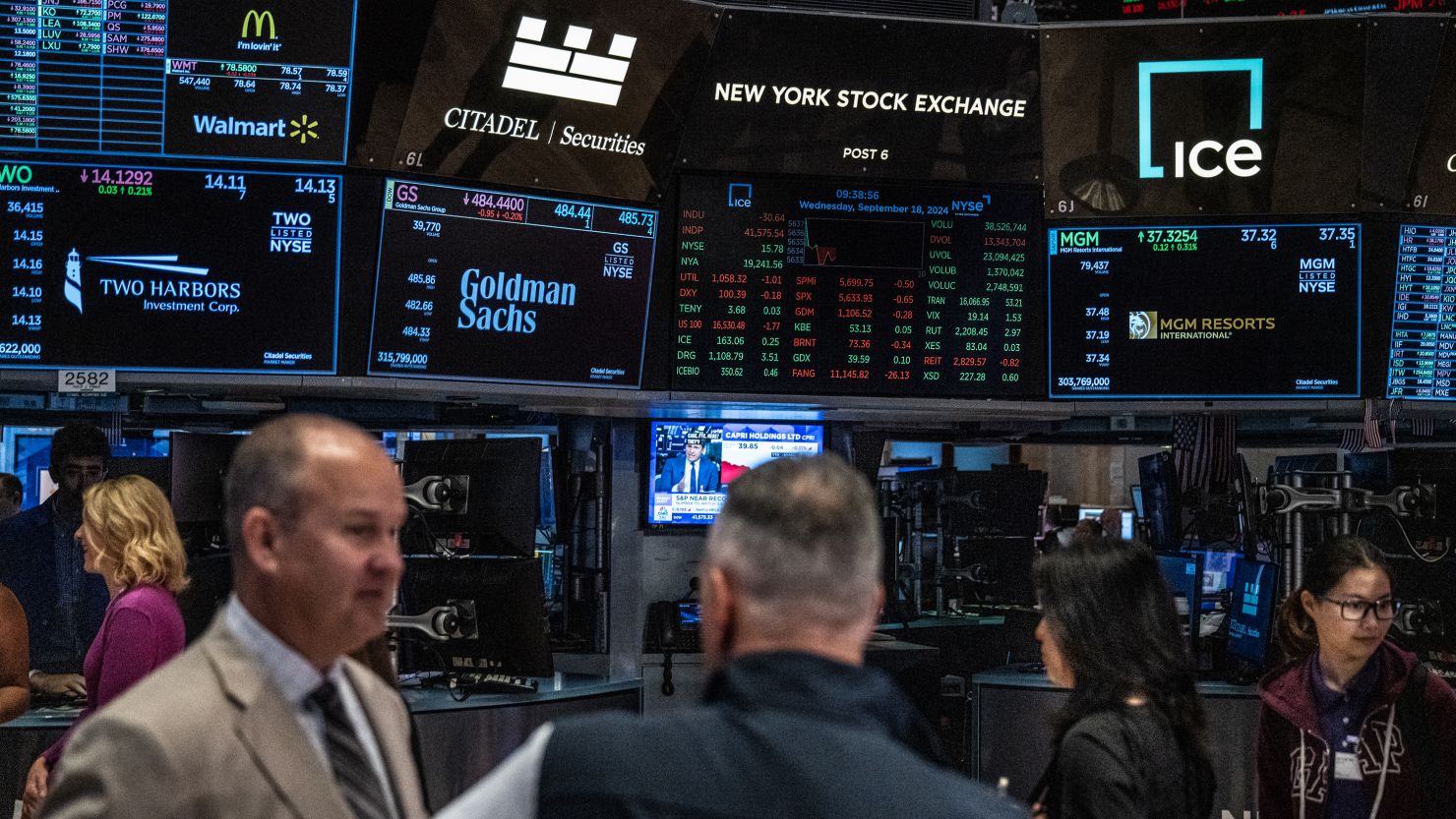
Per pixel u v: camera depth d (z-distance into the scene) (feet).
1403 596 14.82
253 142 14.03
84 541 10.58
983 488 22.43
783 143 15.88
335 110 14.06
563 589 17.87
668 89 15.15
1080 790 6.76
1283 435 21.42
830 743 3.69
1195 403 16.70
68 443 15.64
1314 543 16.99
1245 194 16.33
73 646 15.67
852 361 16.33
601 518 17.15
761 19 15.24
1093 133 16.28
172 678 5.05
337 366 14.48
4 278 13.82
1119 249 16.62
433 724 14.02
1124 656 7.12
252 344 14.30
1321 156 16.16
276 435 5.24
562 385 15.48
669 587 18.08
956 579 23.20
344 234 14.37
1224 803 15.51
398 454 20.27
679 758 3.67
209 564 13.94
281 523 5.11
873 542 4.18
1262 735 9.68
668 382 16.01
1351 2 18.99
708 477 18.11
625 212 15.56
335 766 5.23
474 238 14.87
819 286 16.22
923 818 3.58
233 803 4.84
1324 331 16.55
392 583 5.27
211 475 14.48
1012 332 16.69
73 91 13.67
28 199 13.76
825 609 4.03
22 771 12.74
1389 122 16.05
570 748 3.75
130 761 4.73
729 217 15.99
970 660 22.81
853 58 15.61
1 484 18.90
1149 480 19.51
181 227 14.06
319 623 5.13
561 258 15.30
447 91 14.23
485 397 15.53
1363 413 17.08
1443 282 16.53
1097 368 16.71
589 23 14.44
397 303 14.61
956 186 16.48
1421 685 9.20
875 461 21.86
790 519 4.05
